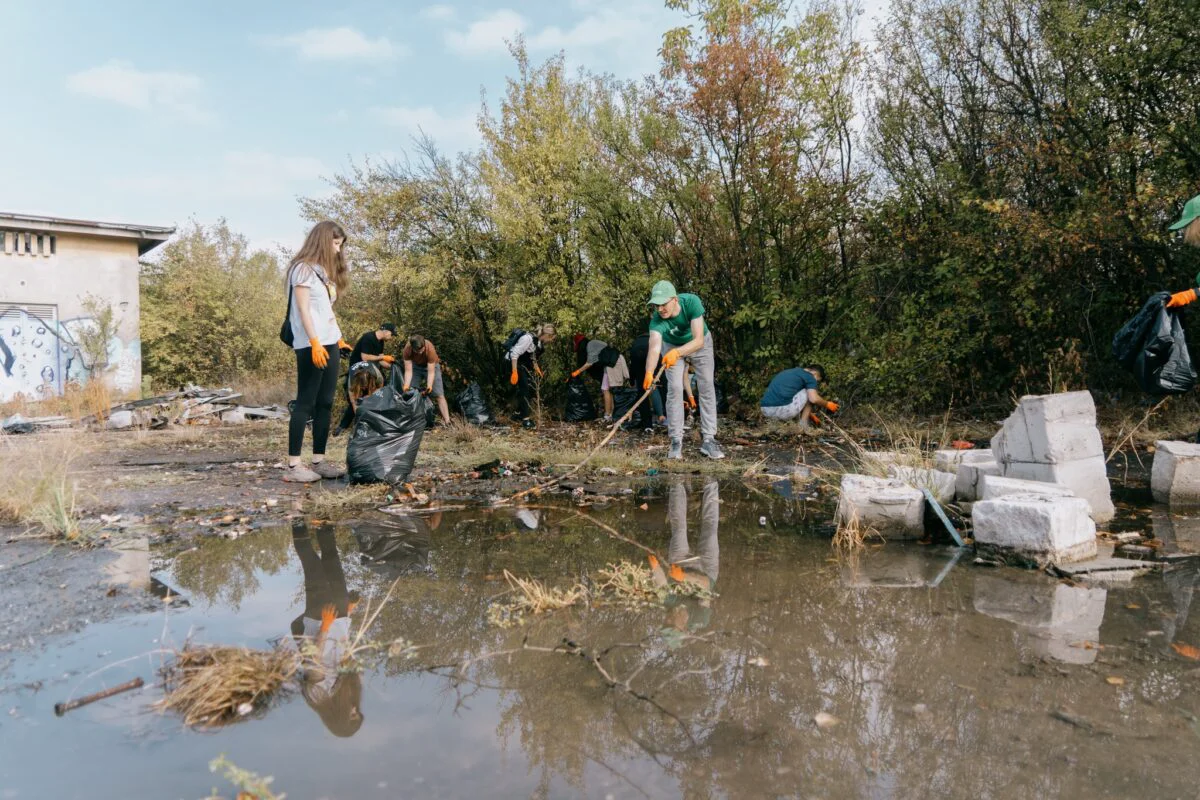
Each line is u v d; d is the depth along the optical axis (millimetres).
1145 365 5059
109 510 4488
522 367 11133
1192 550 3404
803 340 9906
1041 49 8445
